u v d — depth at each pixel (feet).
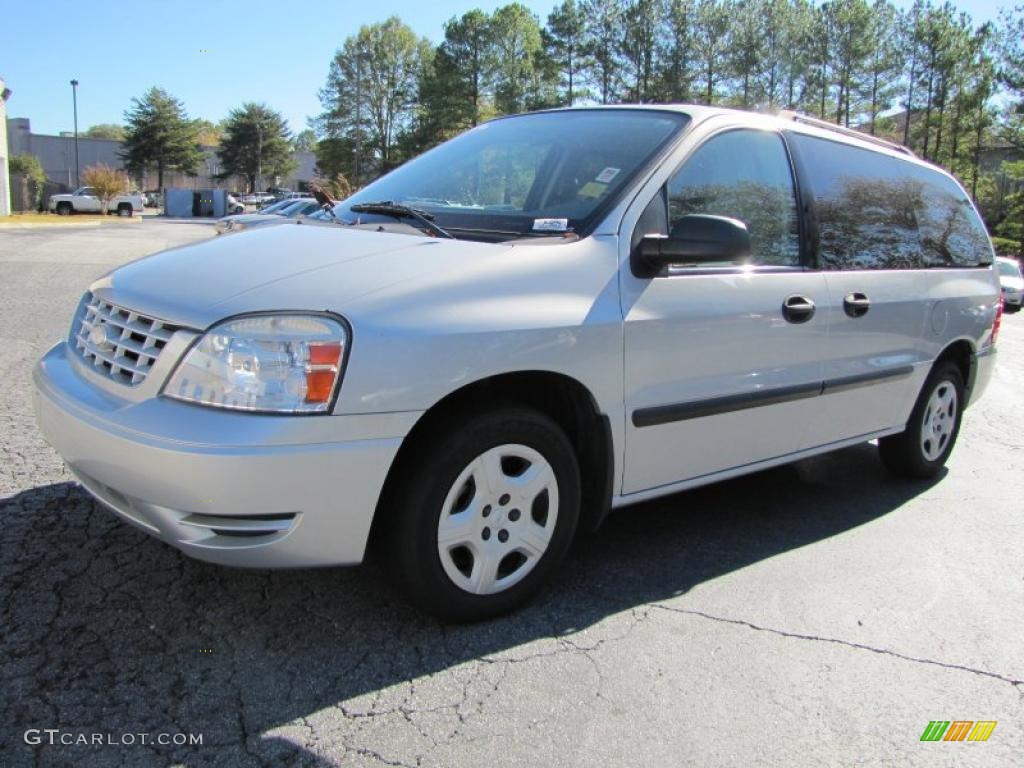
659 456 10.83
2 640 8.79
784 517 14.15
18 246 64.54
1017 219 143.43
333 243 9.92
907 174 15.57
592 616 10.25
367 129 307.78
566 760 7.63
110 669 8.45
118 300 9.36
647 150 11.22
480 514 9.40
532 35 255.50
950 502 15.37
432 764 7.44
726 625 10.25
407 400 8.34
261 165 314.55
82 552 10.81
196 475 7.75
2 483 12.91
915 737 8.33
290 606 9.90
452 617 9.52
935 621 10.69
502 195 11.64
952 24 185.47
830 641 10.04
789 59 201.05
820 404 12.96
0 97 124.36
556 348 9.35
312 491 8.02
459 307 8.78
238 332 8.08
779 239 12.34
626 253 10.27
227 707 8.01
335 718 7.97
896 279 14.17
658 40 212.43
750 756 7.88
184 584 10.19
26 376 19.95
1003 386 28.94
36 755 7.16
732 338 11.23
